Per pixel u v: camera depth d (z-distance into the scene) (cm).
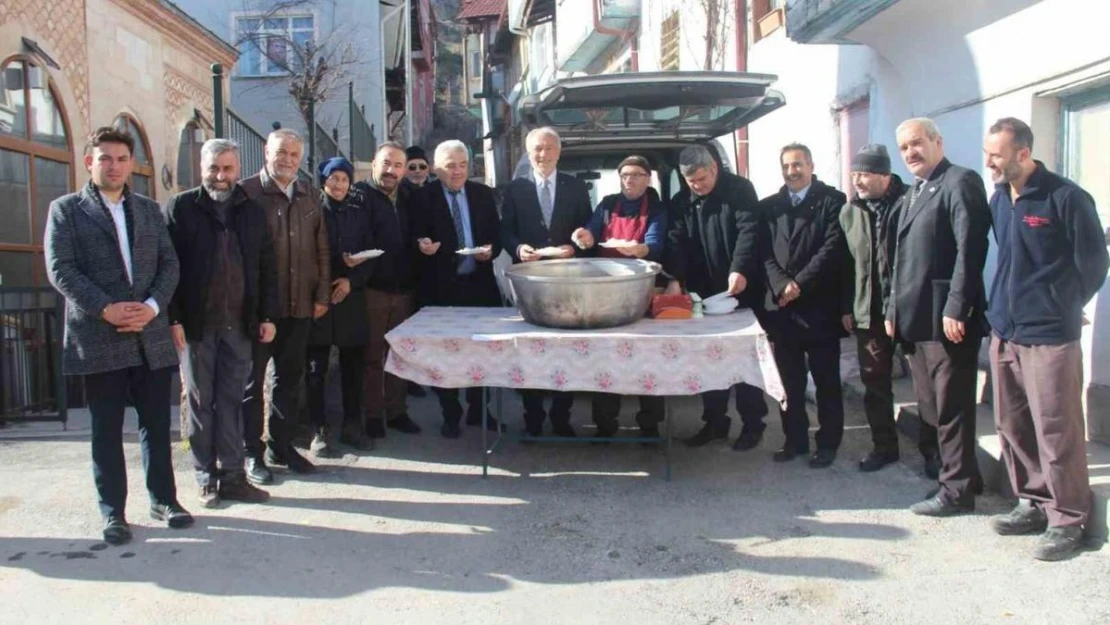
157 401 440
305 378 595
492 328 514
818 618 353
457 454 580
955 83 623
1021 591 370
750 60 1026
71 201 416
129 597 370
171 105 1169
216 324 468
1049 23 529
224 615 356
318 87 1695
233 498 483
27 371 683
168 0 1152
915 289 453
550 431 634
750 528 448
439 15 5284
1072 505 399
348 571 397
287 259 502
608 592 378
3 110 773
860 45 757
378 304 598
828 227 530
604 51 1688
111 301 411
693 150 562
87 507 472
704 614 358
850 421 640
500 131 1350
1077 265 389
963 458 453
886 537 432
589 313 495
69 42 896
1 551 415
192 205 461
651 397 585
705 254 571
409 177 689
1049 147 552
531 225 593
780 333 541
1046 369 396
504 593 377
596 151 779
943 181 449
